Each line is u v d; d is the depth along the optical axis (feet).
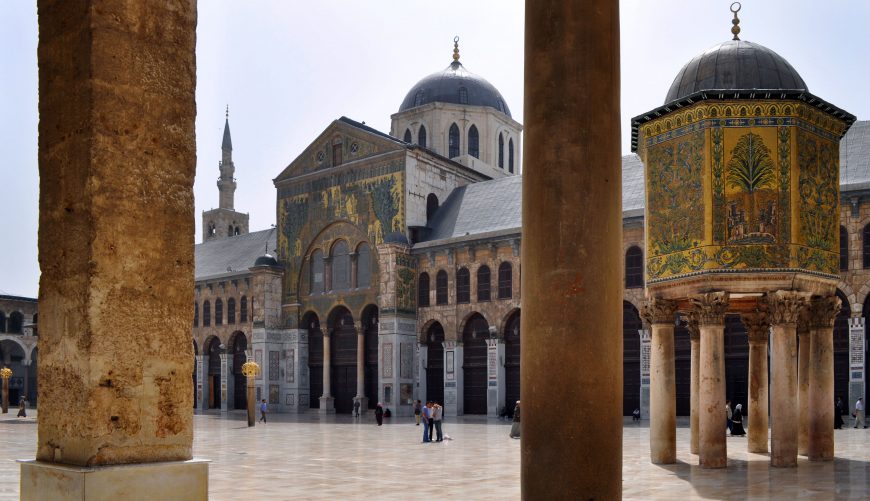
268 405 210.59
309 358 212.43
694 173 70.23
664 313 73.72
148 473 24.90
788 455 68.23
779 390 68.28
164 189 26.43
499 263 176.76
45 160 26.50
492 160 231.50
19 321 289.53
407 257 190.60
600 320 26.07
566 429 25.64
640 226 155.12
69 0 25.93
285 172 218.38
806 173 69.72
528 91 27.17
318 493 59.52
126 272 25.40
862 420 122.93
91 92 25.08
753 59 72.18
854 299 132.36
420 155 197.47
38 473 25.29
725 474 64.23
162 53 26.71
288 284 215.10
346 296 201.77
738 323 147.54
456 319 182.60
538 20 26.86
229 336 230.89
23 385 293.23
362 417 187.01
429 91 235.61
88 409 24.40
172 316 26.32
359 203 201.57
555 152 26.23
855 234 133.28
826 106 70.49
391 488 62.13
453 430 136.26
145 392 25.54
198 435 127.13
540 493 25.84
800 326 77.61
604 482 25.85
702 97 68.90
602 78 26.50
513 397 174.09
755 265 67.97
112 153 25.34
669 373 73.41
